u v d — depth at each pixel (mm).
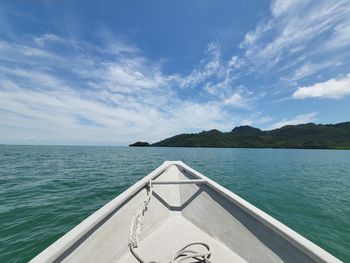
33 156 33625
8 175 13586
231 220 2422
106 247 1922
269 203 7492
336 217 6031
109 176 13266
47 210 6160
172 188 4020
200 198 3182
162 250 2230
